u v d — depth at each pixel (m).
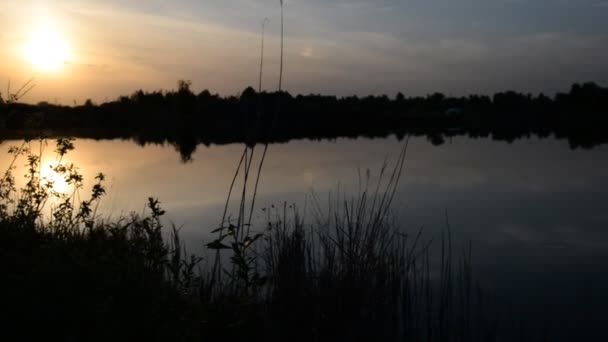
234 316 4.86
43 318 3.90
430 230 11.62
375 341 5.03
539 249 10.45
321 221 7.05
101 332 3.88
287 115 71.25
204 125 60.31
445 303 6.04
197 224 11.11
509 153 34.88
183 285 4.97
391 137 56.94
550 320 6.64
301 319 4.97
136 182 18.39
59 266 4.45
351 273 5.18
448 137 58.53
